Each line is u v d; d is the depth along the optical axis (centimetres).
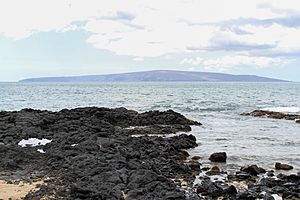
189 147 2338
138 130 2961
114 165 1474
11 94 8869
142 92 10425
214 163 1894
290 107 5409
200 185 1393
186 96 8300
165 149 2091
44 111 3484
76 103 6200
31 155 1723
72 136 2166
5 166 1566
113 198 1155
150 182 1290
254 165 1694
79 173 1419
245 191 1345
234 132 3061
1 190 1286
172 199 1173
